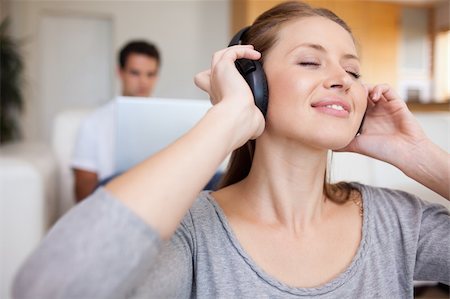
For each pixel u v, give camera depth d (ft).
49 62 13.73
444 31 13.52
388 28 13.43
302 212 1.89
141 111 3.62
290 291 1.62
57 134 6.19
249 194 1.95
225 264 1.68
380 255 1.85
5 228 4.58
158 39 13.88
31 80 13.26
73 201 6.15
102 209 1.13
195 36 14.12
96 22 13.91
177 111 3.67
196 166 1.25
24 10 13.01
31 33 13.16
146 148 3.66
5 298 4.56
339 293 1.67
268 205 1.90
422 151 2.06
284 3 2.01
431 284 3.02
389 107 2.17
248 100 1.49
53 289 1.04
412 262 1.87
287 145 1.81
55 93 13.88
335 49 1.80
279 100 1.72
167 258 1.45
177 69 14.10
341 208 2.03
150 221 1.14
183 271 1.55
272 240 1.81
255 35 1.93
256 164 1.92
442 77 13.92
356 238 1.89
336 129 1.67
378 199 2.06
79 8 13.33
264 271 1.66
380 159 2.18
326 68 1.75
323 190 2.06
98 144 5.39
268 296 1.61
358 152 2.24
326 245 1.84
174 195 1.19
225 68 1.57
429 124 2.80
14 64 12.02
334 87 1.68
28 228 4.66
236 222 1.84
